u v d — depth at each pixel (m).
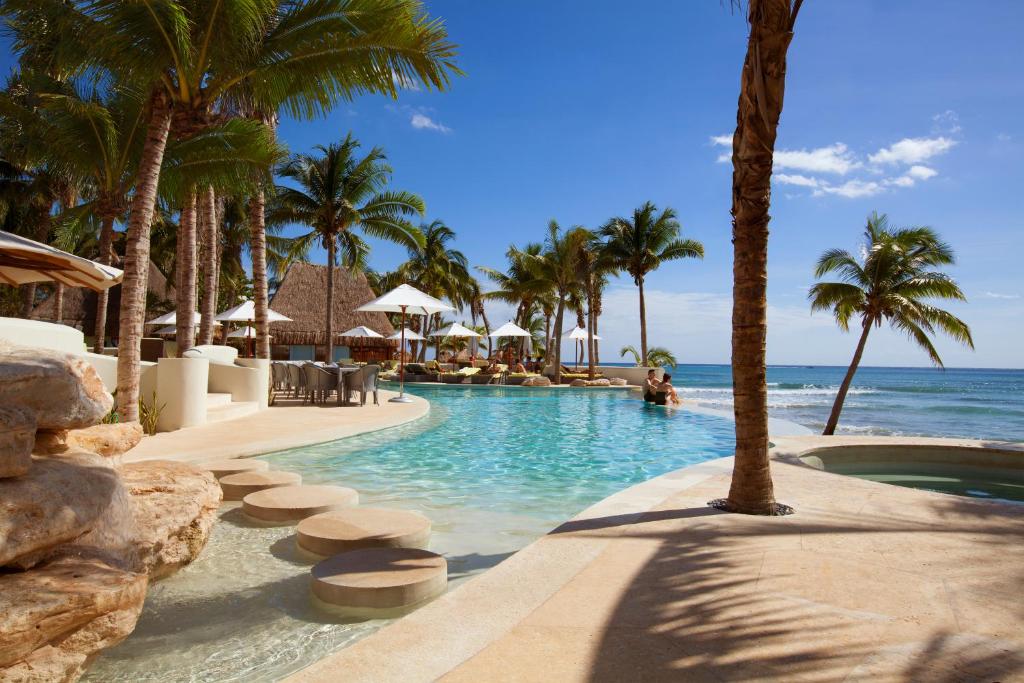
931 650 2.48
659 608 2.95
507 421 13.53
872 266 16.19
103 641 2.49
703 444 10.38
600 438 11.00
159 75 8.26
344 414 12.57
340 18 8.77
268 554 4.30
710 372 122.19
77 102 12.25
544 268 31.50
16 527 2.48
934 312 15.57
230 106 12.16
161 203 12.63
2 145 16.03
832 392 51.34
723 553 3.81
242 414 12.11
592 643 2.57
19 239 6.11
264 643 2.98
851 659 2.41
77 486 2.97
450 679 2.27
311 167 22.31
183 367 9.59
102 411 3.39
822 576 3.39
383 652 2.50
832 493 5.66
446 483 6.93
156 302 33.03
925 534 4.26
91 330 30.27
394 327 40.22
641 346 31.02
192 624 3.18
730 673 2.30
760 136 4.88
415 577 3.51
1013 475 8.59
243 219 31.56
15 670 2.17
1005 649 2.50
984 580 3.32
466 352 44.22
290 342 31.05
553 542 4.06
